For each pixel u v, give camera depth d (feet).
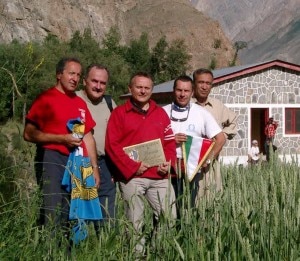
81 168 20.40
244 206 19.30
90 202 20.29
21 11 261.65
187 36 365.61
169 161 21.79
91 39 190.90
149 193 22.11
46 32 275.59
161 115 22.44
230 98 91.04
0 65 19.08
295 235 18.49
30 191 19.06
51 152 20.27
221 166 23.73
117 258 18.24
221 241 17.94
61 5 297.74
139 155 21.89
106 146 22.03
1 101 19.20
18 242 17.17
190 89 23.76
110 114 23.15
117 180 22.34
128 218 21.44
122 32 351.05
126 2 375.45
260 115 107.04
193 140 23.29
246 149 91.20
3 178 18.06
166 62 219.82
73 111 20.77
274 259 17.54
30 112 20.57
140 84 21.76
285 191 20.13
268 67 92.63
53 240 17.90
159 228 18.72
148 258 18.43
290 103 94.68
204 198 19.66
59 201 20.08
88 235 18.75
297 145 95.30
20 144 19.66
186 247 17.62
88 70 22.88
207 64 357.00
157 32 364.17
